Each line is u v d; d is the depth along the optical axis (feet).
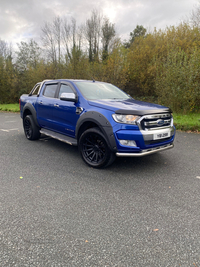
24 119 19.70
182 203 8.42
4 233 6.54
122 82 45.85
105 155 11.46
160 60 44.75
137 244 6.11
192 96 30.96
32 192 9.27
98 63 51.44
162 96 35.65
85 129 12.94
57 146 17.34
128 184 10.19
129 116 10.58
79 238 6.34
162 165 12.89
